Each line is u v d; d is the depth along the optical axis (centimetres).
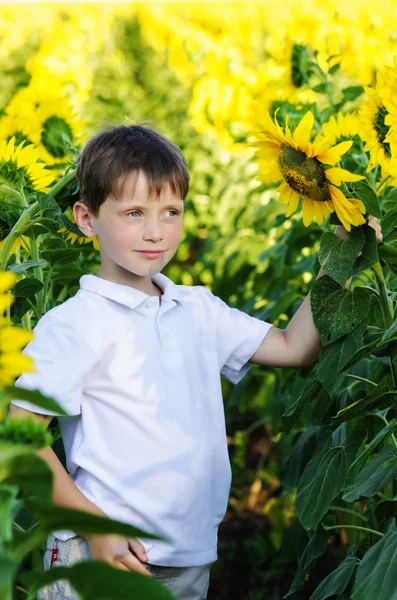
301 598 400
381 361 266
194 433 237
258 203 552
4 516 139
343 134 286
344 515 372
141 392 232
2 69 834
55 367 224
